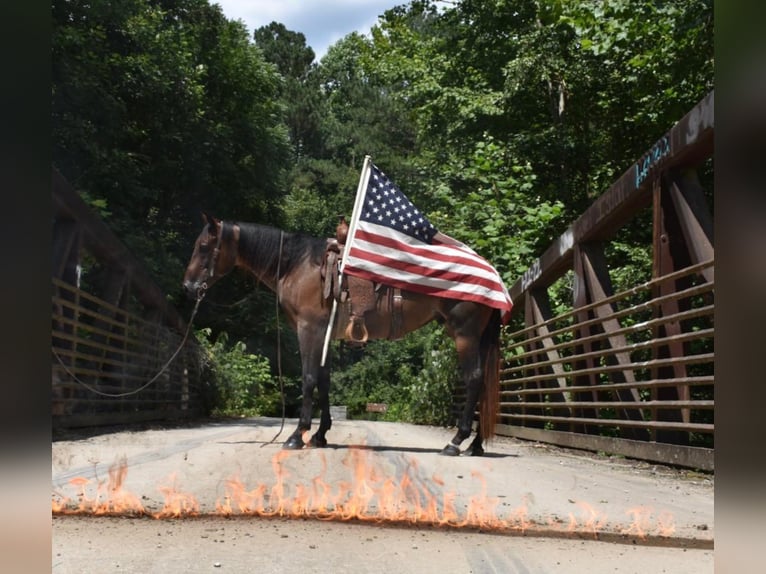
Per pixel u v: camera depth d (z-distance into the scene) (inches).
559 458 257.6
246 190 940.0
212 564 86.4
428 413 534.6
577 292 313.4
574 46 631.2
